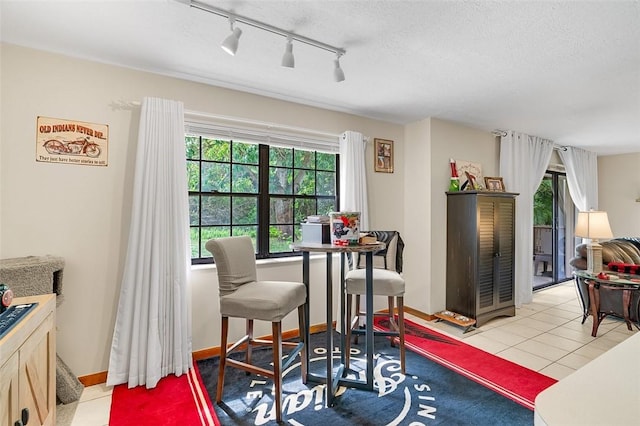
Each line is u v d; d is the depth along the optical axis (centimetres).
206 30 199
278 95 306
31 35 204
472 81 273
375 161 379
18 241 214
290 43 200
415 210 389
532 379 241
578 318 386
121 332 231
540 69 249
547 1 167
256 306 193
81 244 232
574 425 56
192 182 287
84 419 193
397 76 263
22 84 215
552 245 557
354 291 239
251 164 315
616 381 71
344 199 346
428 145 374
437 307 378
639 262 409
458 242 374
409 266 397
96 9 177
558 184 562
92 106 236
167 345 244
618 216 581
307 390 226
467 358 276
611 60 232
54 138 224
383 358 276
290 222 335
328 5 174
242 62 241
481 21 186
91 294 234
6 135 211
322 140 343
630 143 501
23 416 126
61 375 210
